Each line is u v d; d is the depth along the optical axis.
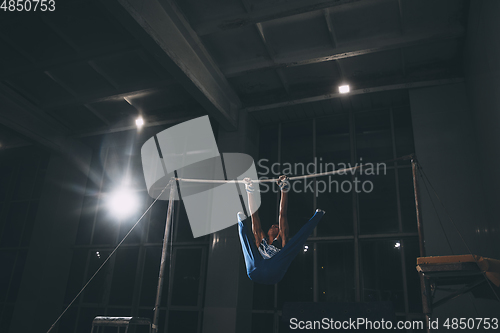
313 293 10.38
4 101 11.96
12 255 14.30
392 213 10.48
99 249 13.45
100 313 12.40
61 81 11.66
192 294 11.45
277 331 10.38
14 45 10.07
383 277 9.96
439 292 8.66
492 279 5.66
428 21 9.05
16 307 12.57
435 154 9.80
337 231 10.82
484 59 7.79
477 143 9.34
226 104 11.56
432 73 10.45
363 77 11.02
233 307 10.02
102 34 9.62
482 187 9.10
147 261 12.54
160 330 11.35
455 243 8.91
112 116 13.51
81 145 14.78
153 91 11.95
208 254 11.41
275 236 4.25
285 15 8.67
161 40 8.47
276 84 11.66
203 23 9.29
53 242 13.21
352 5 8.71
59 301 13.02
